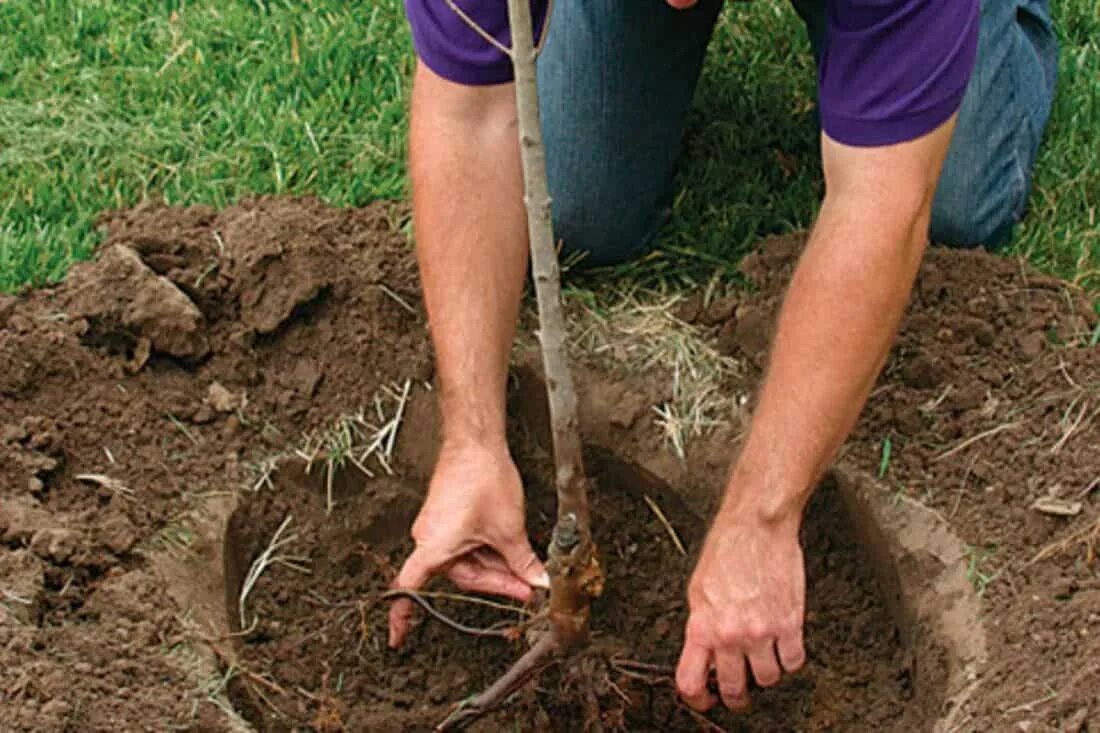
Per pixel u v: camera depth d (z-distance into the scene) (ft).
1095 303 8.91
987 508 8.20
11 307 8.55
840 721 8.07
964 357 8.63
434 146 7.94
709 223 9.32
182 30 10.14
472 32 7.75
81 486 8.18
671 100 8.98
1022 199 9.23
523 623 7.89
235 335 8.68
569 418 6.99
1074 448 8.26
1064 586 7.81
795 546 7.42
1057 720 7.30
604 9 8.79
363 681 8.24
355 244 8.97
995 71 9.10
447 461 7.84
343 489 8.55
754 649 7.34
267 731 7.87
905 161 7.22
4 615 7.55
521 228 8.02
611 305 9.04
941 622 7.95
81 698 7.38
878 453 8.43
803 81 9.94
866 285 7.23
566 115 8.91
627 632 8.48
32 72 9.87
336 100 9.77
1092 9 10.34
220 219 9.02
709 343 8.89
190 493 8.27
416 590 7.72
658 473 8.58
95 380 8.46
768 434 7.37
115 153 9.46
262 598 8.29
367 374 8.69
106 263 8.64
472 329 7.92
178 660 7.64
